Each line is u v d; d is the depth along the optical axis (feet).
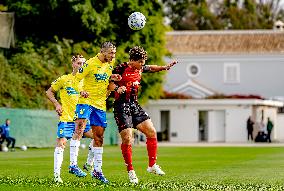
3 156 187.42
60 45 322.75
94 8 332.39
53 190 76.38
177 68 512.63
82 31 336.49
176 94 450.30
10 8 327.67
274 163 151.84
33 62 307.17
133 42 345.72
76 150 94.22
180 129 446.19
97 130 90.63
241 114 440.04
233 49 513.04
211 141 442.50
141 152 223.10
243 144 358.84
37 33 334.85
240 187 83.61
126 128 86.84
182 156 192.54
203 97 458.09
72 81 96.43
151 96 373.40
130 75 87.20
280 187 84.99
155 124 446.19
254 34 528.22
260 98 457.68
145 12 348.79
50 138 281.95
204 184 87.35
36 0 328.29
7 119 242.78
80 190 76.48
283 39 522.06
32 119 273.13
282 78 507.71
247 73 509.35
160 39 361.71
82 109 90.48
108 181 89.20
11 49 318.04
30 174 106.93
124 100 87.40
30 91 298.76
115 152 220.43
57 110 93.56
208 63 510.99
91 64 89.10
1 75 290.97
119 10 341.00
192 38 526.57
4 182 86.84
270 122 415.23
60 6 325.42
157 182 89.45
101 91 90.68
